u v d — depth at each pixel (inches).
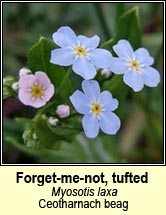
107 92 5.0
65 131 5.2
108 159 6.4
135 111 7.3
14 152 7.0
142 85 5.0
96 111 4.9
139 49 5.2
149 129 7.1
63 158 6.6
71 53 5.0
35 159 7.0
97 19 7.1
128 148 7.2
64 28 5.1
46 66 5.2
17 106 7.0
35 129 5.2
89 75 4.9
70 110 5.2
